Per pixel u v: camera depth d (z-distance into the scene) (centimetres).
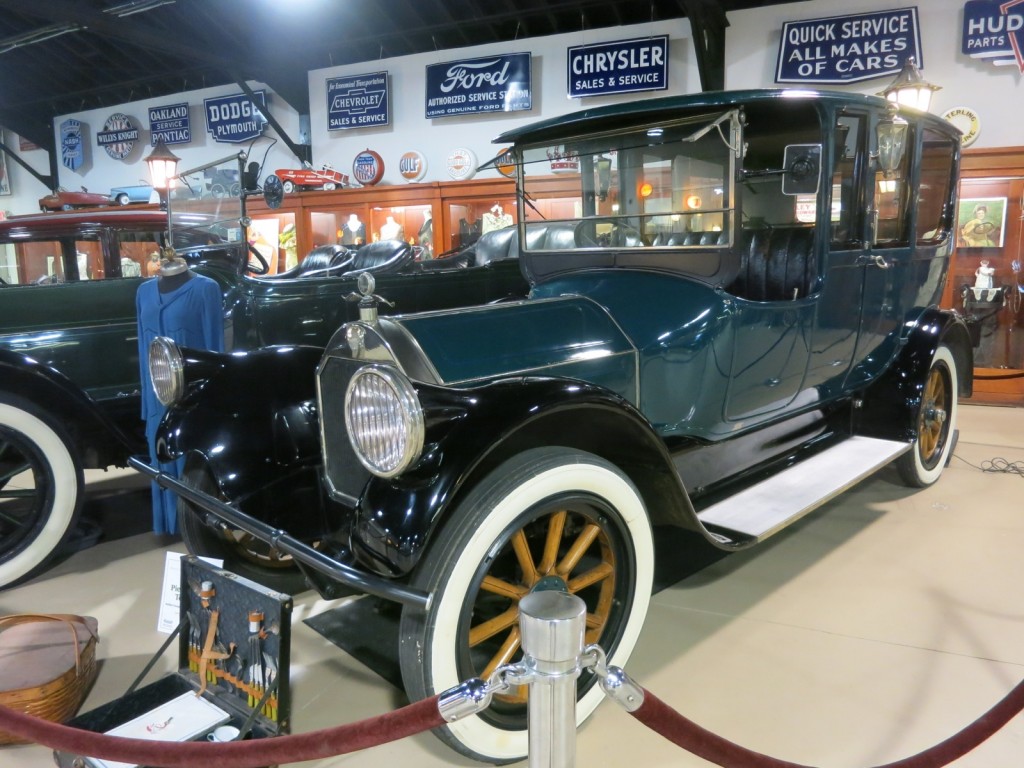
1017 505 333
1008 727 182
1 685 187
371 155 778
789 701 194
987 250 549
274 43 773
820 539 298
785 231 300
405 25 727
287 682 175
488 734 166
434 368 188
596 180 260
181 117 930
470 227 682
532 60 704
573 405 166
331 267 418
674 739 116
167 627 225
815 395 296
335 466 210
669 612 242
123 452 307
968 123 549
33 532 280
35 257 389
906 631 228
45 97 1005
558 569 179
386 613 249
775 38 604
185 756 117
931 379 344
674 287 237
